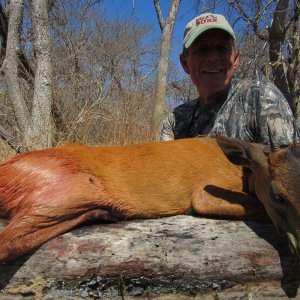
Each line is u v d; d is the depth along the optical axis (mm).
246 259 857
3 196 875
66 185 869
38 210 837
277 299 861
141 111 2312
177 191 951
